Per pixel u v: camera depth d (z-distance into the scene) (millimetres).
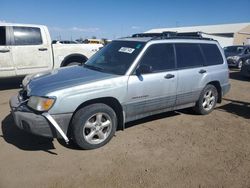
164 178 3580
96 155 4137
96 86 4184
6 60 7883
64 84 4098
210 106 6305
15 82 9672
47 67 8633
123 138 4777
